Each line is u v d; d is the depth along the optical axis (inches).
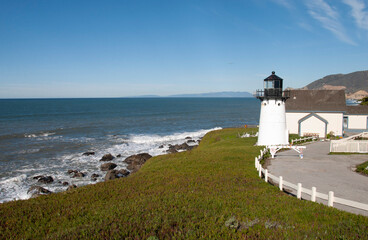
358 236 300.0
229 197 460.8
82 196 534.6
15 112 4345.5
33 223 402.3
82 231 333.7
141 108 5994.1
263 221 352.2
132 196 511.2
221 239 302.0
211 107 6776.6
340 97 1515.7
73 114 4128.9
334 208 394.0
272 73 1122.0
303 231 319.6
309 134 1428.4
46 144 1791.3
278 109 1120.2
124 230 330.0
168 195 488.7
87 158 1424.7
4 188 963.3
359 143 970.7
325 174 645.9
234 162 805.2
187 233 315.6
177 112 4899.1
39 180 1034.7
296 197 472.4
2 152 1534.2
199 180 604.4
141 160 1320.1
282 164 766.5
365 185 550.3
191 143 1919.3
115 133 2338.8
